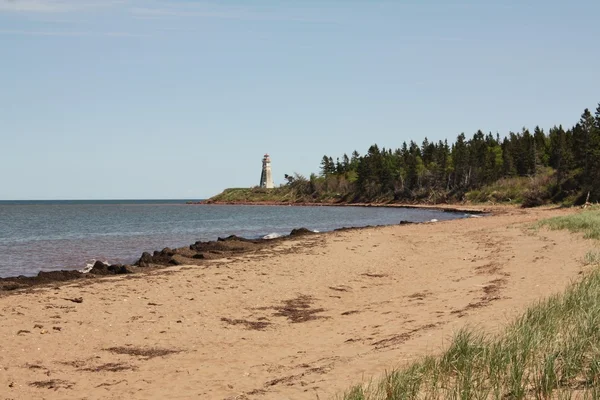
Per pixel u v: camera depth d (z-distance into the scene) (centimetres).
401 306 1571
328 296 1839
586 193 8650
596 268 1708
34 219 9325
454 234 4138
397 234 4306
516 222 5297
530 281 1728
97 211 14212
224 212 12825
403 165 16075
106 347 1223
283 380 891
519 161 13300
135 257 3500
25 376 1012
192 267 2545
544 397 646
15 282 2108
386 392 699
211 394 874
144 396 887
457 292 1695
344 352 1075
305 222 7825
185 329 1391
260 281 2117
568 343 808
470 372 732
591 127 9488
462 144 14438
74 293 1861
